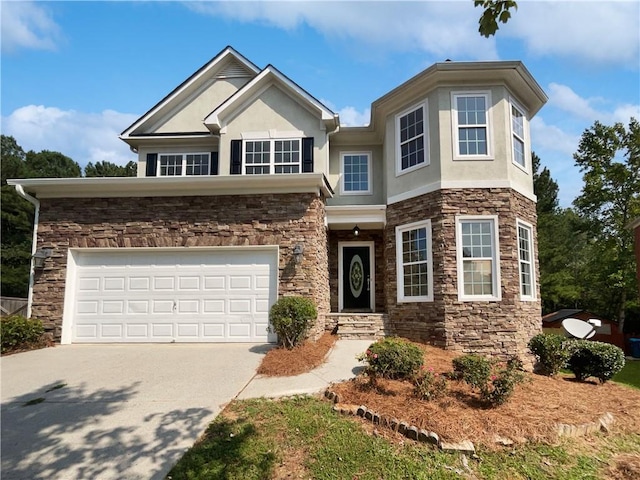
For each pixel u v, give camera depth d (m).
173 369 7.46
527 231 10.73
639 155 18.30
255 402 5.68
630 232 18.12
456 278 9.73
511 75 10.25
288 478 3.86
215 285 10.10
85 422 5.08
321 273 10.88
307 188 10.14
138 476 3.83
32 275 10.17
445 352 9.16
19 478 3.83
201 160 14.12
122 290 10.20
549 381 7.70
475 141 10.29
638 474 4.37
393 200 11.55
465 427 4.84
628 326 19.70
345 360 8.09
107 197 10.38
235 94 12.67
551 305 22.95
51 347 9.56
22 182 9.97
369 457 4.24
